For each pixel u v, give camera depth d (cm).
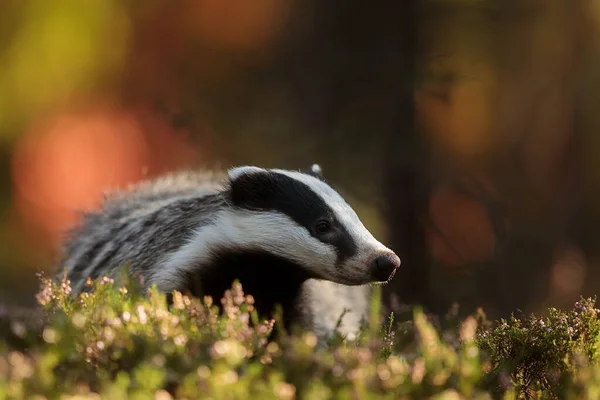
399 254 1353
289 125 1467
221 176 1088
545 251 1795
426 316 799
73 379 493
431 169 1445
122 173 2555
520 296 1702
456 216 1966
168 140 2478
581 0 1914
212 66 2202
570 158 2056
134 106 2517
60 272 986
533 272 1762
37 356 503
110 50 2447
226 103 1542
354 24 1391
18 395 457
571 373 579
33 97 2456
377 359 558
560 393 562
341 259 788
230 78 1728
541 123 2059
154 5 2481
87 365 513
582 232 2067
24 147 2591
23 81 2411
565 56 1964
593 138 2055
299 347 501
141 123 2505
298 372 495
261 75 1559
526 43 1864
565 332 618
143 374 462
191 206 851
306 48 1488
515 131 2059
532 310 1511
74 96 2508
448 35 1605
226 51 2444
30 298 1619
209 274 804
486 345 630
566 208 2023
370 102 1362
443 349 550
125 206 986
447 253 1883
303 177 828
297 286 825
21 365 479
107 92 2517
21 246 2583
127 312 539
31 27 2352
